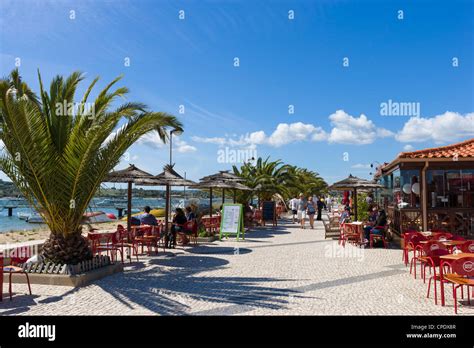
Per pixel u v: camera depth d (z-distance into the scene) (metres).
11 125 8.07
